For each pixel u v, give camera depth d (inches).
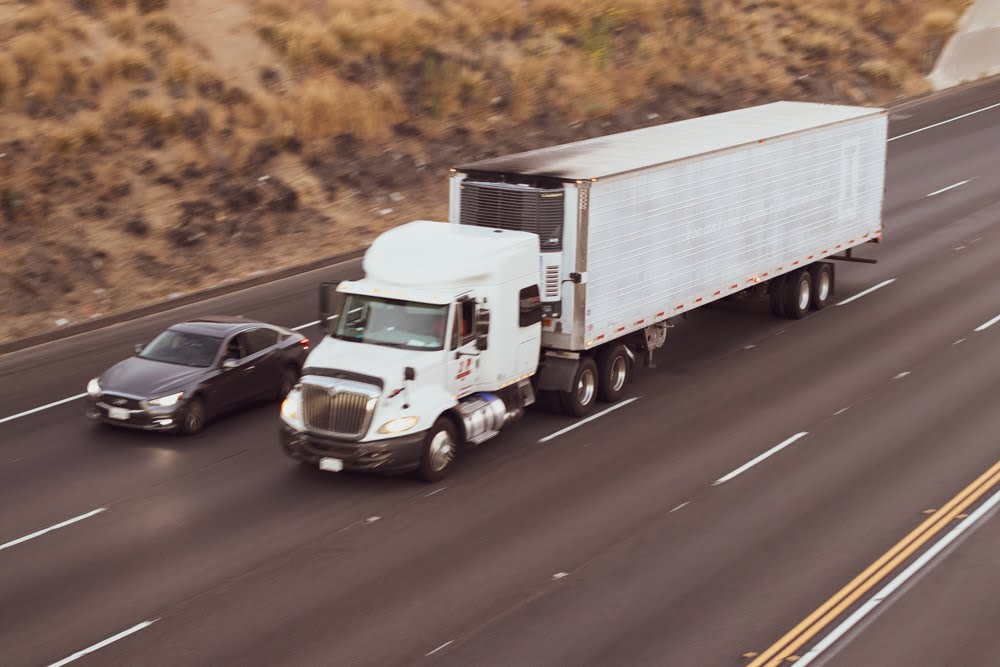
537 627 507.2
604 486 670.5
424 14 1670.8
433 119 1502.2
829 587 543.5
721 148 860.0
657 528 611.5
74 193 1181.1
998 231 1253.7
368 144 1425.9
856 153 1037.8
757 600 531.2
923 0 2202.3
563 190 743.1
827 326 991.0
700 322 1016.2
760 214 921.5
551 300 760.3
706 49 1886.1
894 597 533.6
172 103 1331.2
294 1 1616.6
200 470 704.4
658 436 751.1
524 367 748.0
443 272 702.5
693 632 501.7
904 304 1042.1
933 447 719.1
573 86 1656.0
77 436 765.9
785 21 2052.2
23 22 1349.7
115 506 650.2
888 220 1314.0
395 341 695.1
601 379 810.8
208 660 482.6
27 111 1238.9
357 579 556.7
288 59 1483.8
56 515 638.5
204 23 1492.4
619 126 1625.2
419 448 665.6
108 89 1320.1
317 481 686.5
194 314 1044.5
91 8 1435.8
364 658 482.3
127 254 1137.4
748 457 711.7
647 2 1884.8
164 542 602.5
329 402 666.8
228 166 1290.6
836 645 491.2
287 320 1015.6
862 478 674.2
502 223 765.3
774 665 474.9
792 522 616.4
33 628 511.2
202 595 542.0
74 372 902.4
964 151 1594.5
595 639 496.4
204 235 1194.0
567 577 556.1
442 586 547.8
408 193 1366.9
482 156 1466.5
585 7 1843.0
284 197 1282.0
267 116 1382.9
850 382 847.1
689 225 842.8
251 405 826.2
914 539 593.9
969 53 2053.4
